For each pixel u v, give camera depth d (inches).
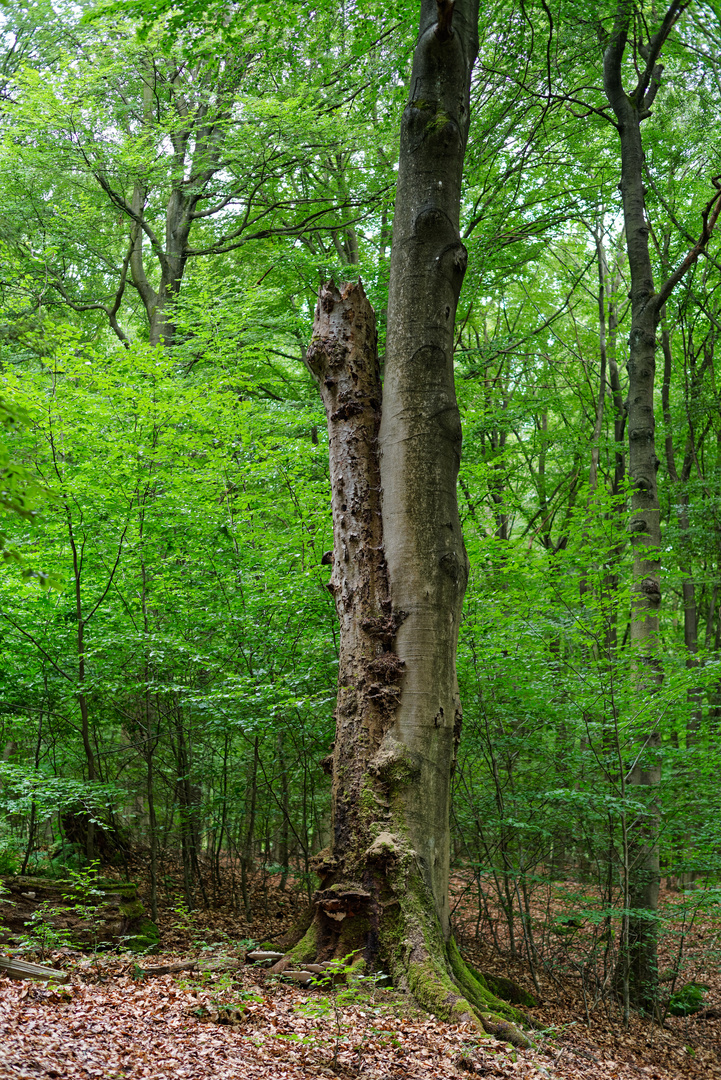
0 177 561.0
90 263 659.4
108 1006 161.5
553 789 350.6
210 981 204.7
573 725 362.9
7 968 185.0
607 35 473.1
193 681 372.5
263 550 370.9
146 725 376.5
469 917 415.2
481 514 580.7
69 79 535.8
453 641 245.3
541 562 350.3
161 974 212.7
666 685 327.9
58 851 366.9
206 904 381.7
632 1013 326.0
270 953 240.5
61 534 341.1
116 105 609.6
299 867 456.1
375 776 231.5
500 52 478.3
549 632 364.8
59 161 568.4
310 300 657.6
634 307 438.0
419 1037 176.6
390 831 225.8
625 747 362.3
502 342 606.9
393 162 610.9
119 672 346.9
